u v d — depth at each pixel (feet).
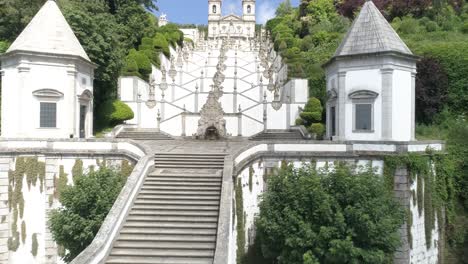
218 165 72.28
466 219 89.81
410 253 73.61
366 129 81.51
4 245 78.54
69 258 62.34
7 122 86.12
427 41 147.23
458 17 176.35
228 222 52.19
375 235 57.00
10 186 79.15
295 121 131.44
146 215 57.16
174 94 158.71
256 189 75.66
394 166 73.72
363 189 59.11
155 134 121.49
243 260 71.10
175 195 61.31
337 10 228.02
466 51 121.19
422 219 77.92
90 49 107.96
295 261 59.00
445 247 87.35
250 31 418.92
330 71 90.38
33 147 78.84
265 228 61.21
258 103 137.90
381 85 79.66
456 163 94.38
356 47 83.51
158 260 49.55
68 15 107.86
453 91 120.98
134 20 187.42
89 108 95.30
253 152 75.46
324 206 57.00
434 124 118.83
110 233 51.13
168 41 224.53
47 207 78.07
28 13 122.21
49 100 85.46
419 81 116.78
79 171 78.28
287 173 65.57
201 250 51.49
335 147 77.30
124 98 137.90
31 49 83.92
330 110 90.12
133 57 156.66
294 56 173.27
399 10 188.24
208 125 114.62
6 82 86.79
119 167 76.64
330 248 55.31
